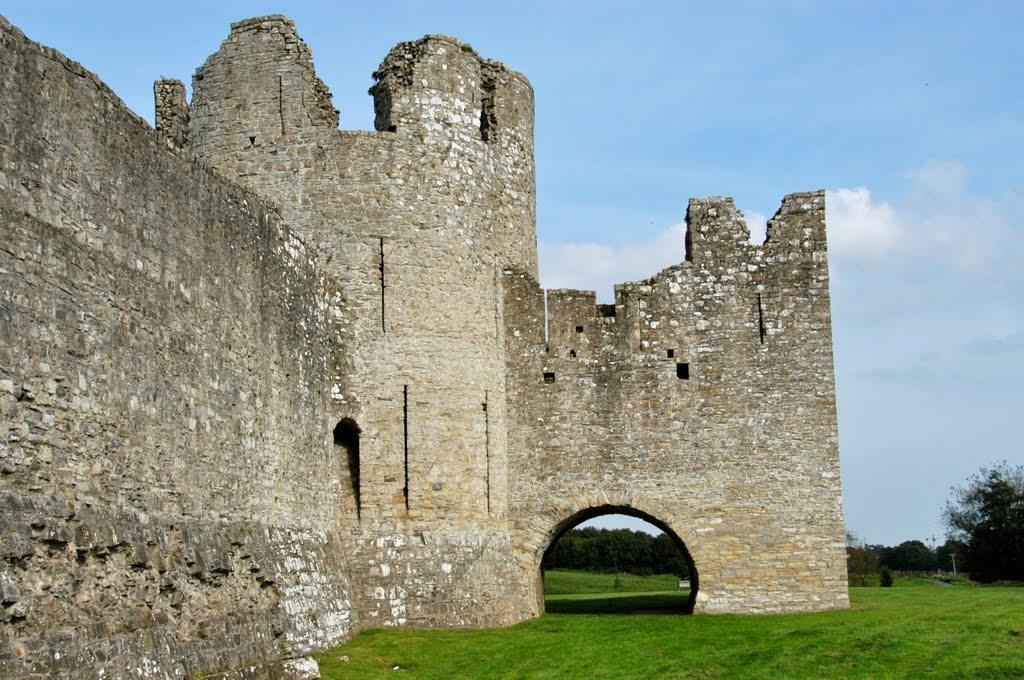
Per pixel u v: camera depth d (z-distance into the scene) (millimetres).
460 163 27641
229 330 19125
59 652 12773
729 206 30594
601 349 29922
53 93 14070
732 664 20391
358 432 25453
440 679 19844
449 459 26109
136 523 15281
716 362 29891
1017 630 20766
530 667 20781
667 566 63000
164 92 28297
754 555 29062
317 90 26844
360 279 26062
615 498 29312
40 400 13273
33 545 12734
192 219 17906
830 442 29484
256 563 19016
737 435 29531
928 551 78938
